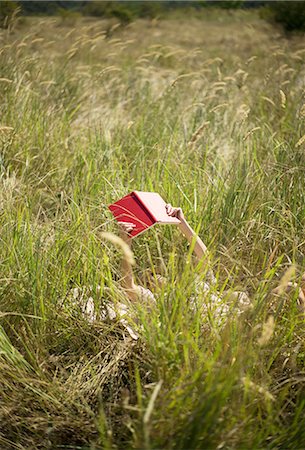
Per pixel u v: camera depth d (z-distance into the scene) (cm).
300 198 620
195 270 468
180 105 1025
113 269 521
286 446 385
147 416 336
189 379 395
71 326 488
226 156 786
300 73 1110
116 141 816
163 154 748
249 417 376
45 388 438
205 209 611
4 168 719
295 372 433
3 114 852
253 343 417
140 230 508
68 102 1002
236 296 467
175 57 1506
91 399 445
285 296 462
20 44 1038
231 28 2236
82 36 1195
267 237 557
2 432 426
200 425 358
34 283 487
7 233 527
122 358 467
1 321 481
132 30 1941
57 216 603
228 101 1008
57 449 415
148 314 455
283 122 913
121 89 1094
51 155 772
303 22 1886
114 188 625
